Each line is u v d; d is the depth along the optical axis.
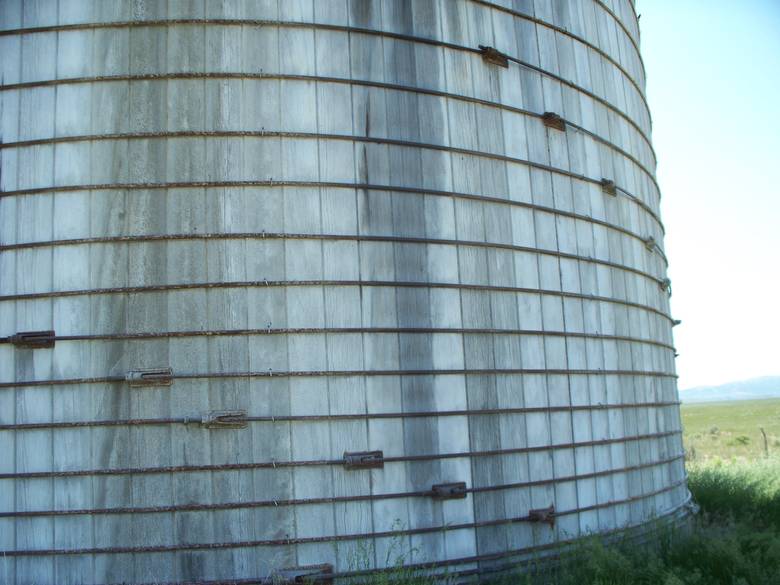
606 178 13.91
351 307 10.12
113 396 9.55
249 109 10.12
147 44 10.10
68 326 9.70
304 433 9.73
